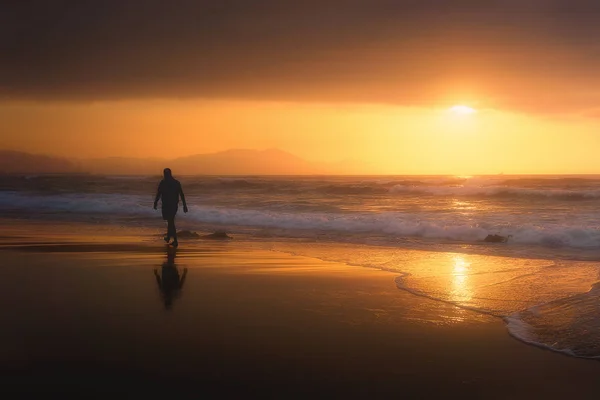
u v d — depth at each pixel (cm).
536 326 645
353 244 1525
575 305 730
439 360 531
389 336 612
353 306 756
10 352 548
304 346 573
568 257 1243
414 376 488
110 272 1042
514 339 598
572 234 1493
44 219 2342
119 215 2556
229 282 941
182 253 1320
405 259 1223
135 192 3912
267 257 1259
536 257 1247
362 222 1902
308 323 665
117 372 493
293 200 2947
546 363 521
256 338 600
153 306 753
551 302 757
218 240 1631
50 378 479
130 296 822
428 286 897
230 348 565
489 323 663
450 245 1488
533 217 1922
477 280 948
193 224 2136
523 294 818
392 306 755
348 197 3120
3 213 2662
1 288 878
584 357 536
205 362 522
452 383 472
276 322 670
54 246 1448
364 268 1096
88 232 1836
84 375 486
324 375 491
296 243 1550
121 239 1634
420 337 608
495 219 1888
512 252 1338
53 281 940
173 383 470
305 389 458
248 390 455
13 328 635
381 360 530
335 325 657
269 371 499
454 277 982
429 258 1238
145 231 1877
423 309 738
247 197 3244
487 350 561
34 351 551
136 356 537
